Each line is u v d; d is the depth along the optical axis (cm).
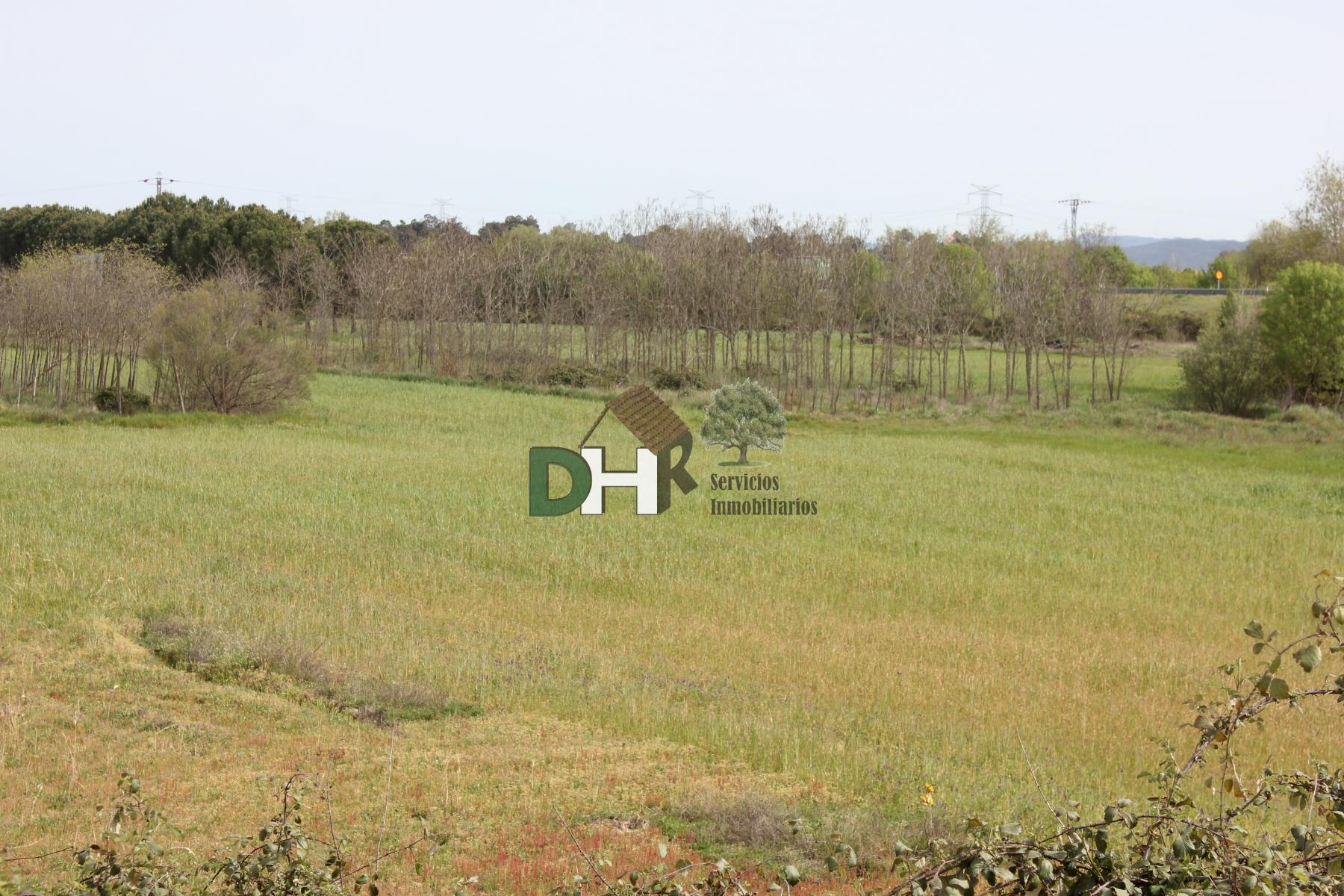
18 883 859
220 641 1577
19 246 9388
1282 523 2856
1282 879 493
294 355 4616
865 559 2372
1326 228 7600
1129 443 4369
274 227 8369
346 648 1619
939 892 505
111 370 5469
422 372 6159
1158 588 2225
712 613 1958
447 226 8356
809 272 5984
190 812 1048
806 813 1094
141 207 8906
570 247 7294
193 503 2625
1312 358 5112
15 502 2517
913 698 1545
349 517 2544
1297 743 1399
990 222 12012
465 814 1077
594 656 1670
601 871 942
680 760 1252
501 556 2264
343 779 1155
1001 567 2375
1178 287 10581
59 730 1259
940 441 4256
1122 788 1227
